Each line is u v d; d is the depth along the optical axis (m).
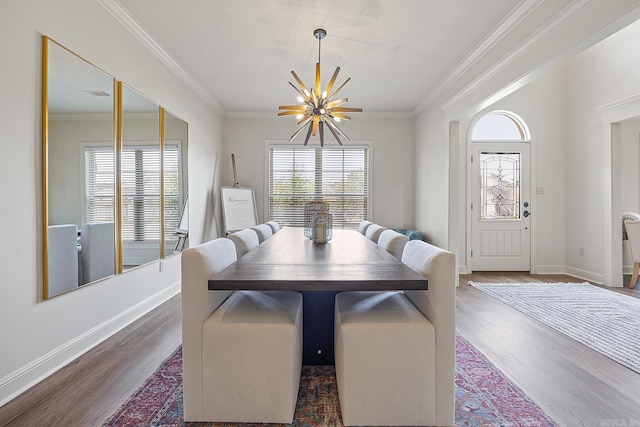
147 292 3.07
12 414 1.53
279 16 2.67
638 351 2.22
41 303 1.89
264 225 3.27
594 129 4.34
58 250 2.01
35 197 1.87
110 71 2.52
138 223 2.91
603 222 4.19
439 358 1.44
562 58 2.32
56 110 1.99
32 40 1.84
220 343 1.45
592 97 4.37
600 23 1.94
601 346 2.30
